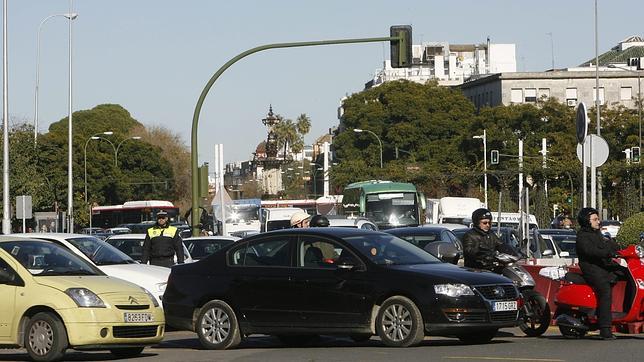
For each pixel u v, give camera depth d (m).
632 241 55.84
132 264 43.19
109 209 178.12
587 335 35.16
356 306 31.80
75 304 30.16
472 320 30.94
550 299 39.47
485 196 167.88
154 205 176.38
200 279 34.28
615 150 186.88
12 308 30.61
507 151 196.38
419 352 29.81
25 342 30.48
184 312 34.38
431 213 126.75
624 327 34.56
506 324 31.62
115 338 30.55
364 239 33.03
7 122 85.00
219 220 104.56
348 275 32.03
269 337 38.75
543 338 34.59
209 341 33.88
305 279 32.56
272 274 33.12
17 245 32.03
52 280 30.77
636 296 32.44
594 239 32.53
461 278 31.28
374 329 31.78
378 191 117.69
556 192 160.38
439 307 30.80
